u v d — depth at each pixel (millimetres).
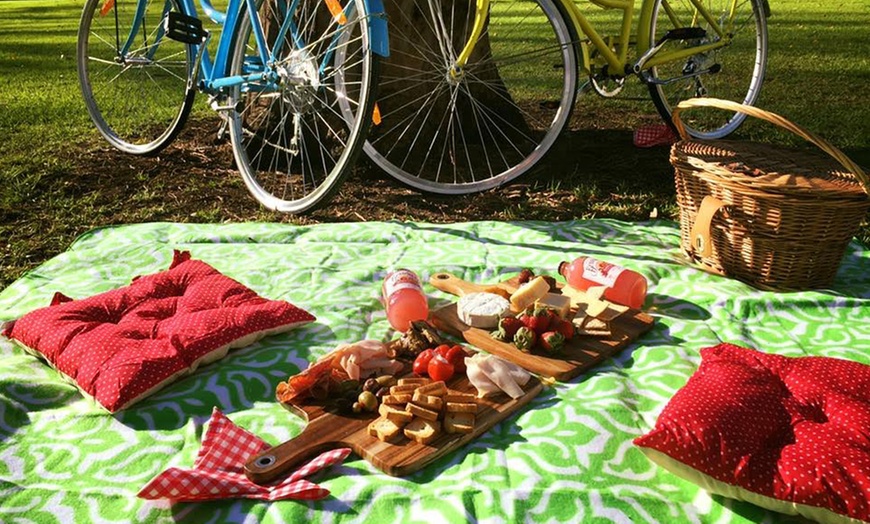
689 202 3094
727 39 4629
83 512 1773
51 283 2967
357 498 1782
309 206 3627
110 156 4625
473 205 3971
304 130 4395
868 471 1672
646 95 6281
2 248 3428
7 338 2467
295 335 2537
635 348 2449
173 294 2678
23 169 4289
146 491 1733
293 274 2979
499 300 2586
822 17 10250
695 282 2928
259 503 1768
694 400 1892
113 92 6453
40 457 1962
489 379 2158
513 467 1886
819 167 2941
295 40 3723
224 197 4070
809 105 6004
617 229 3568
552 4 3795
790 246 2805
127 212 3850
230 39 3799
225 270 3043
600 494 1784
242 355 2393
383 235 3434
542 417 2078
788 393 2025
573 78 3871
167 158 4609
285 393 2139
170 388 2215
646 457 1913
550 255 3207
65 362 2246
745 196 2814
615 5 4062
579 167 4508
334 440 1968
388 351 2373
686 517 1734
